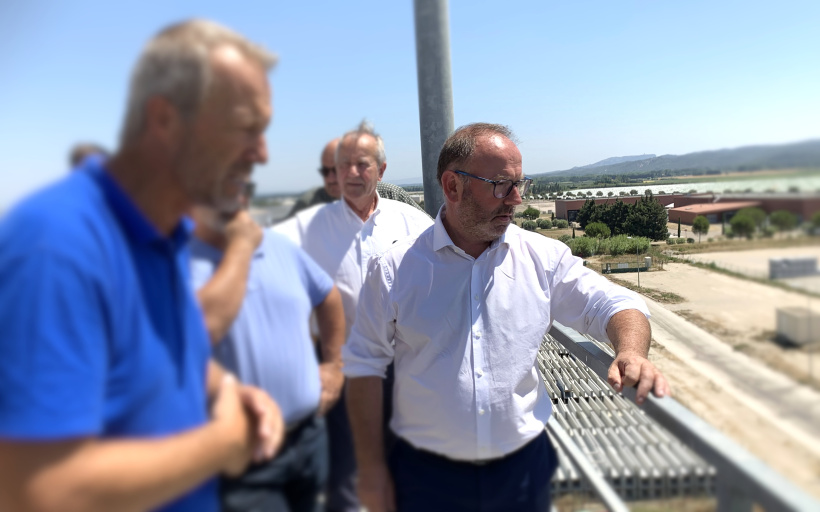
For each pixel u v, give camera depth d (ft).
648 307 4.51
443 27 8.46
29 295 2.10
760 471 3.27
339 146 5.06
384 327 5.57
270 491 3.62
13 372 2.07
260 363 3.93
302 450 4.20
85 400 2.23
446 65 8.57
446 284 5.53
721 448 3.47
